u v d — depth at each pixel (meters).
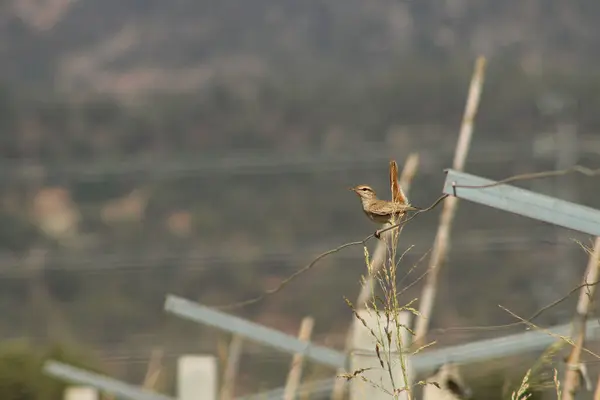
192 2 120.38
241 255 59.69
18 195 73.94
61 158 82.19
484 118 76.62
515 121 75.38
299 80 89.50
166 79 105.94
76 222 69.88
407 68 88.56
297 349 17.80
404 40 102.50
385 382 14.99
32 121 83.38
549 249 50.97
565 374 14.63
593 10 97.69
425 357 16.02
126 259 64.12
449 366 16.20
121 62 110.25
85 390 27.50
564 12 97.69
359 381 14.86
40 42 111.62
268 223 69.38
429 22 103.00
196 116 87.12
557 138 59.91
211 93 87.88
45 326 61.72
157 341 54.38
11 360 42.84
